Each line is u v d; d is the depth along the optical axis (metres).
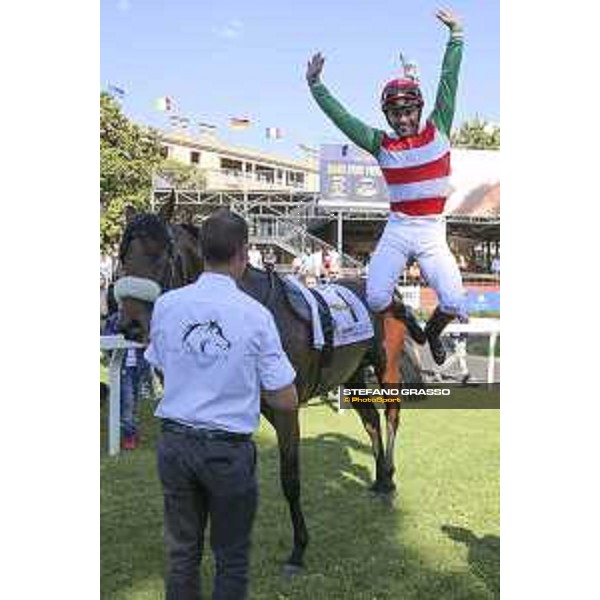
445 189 5.94
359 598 3.51
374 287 5.00
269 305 3.76
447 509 4.69
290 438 3.63
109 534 4.21
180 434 2.58
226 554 2.61
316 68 5.96
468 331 8.83
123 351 5.82
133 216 3.67
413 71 5.89
